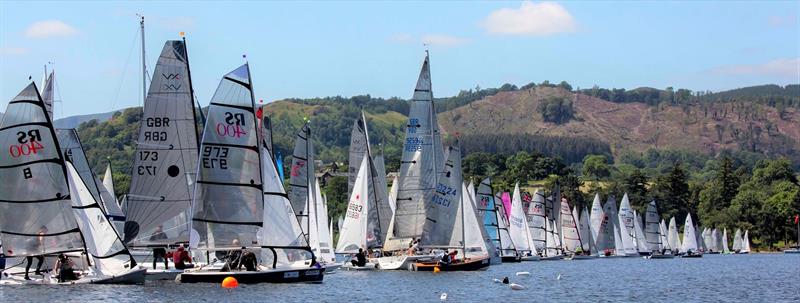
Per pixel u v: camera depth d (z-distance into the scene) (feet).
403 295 295.07
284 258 300.81
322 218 408.46
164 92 314.35
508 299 293.23
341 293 289.53
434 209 412.16
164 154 314.35
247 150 296.30
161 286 281.54
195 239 294.25
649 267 548.72
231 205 294.87
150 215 314.14
